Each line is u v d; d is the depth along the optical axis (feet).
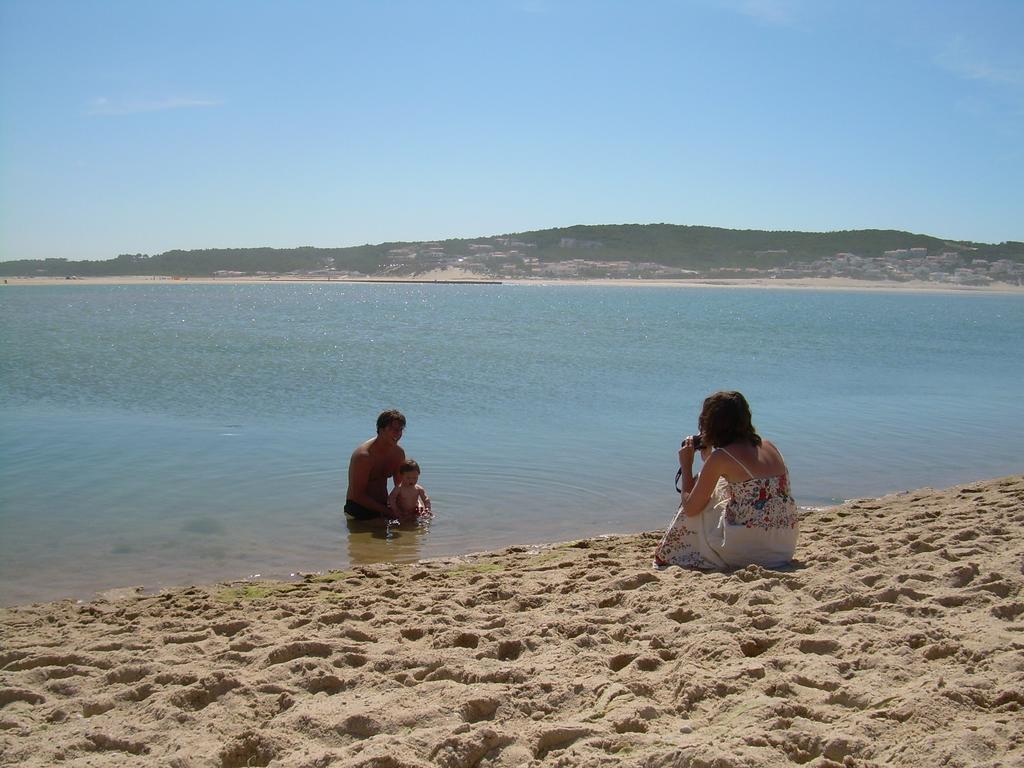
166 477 35.37
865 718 11.33
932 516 26.66
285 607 19.86
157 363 76.59
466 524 29.66
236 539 27.66
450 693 12.76
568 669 13.75
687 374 71.72
